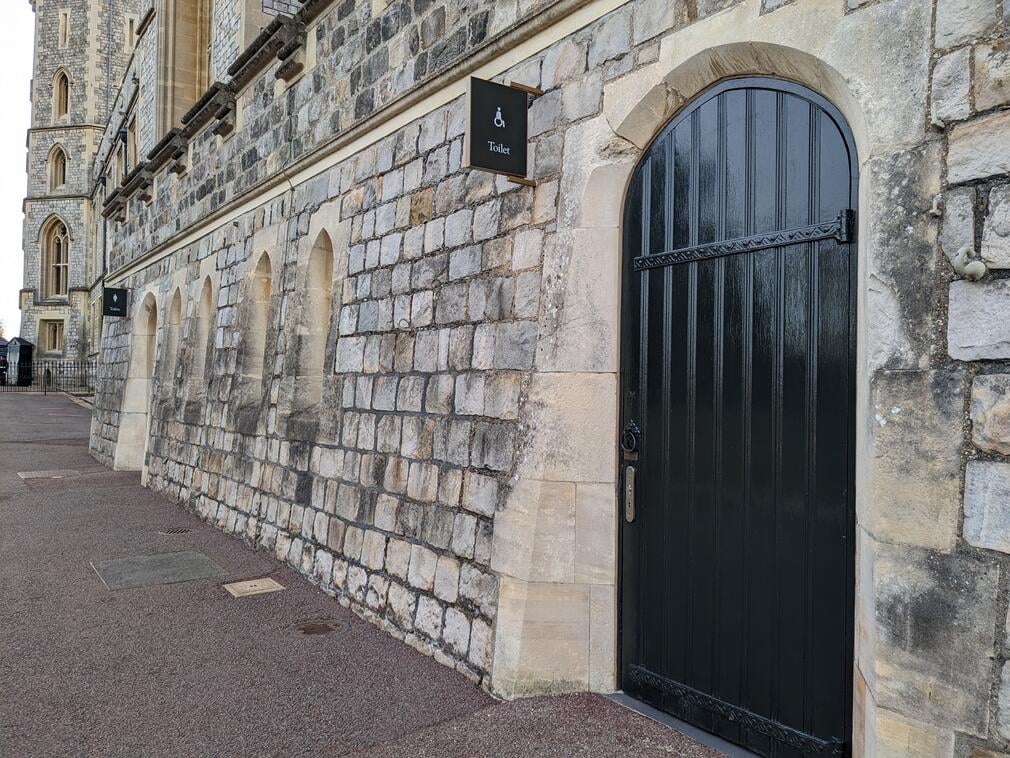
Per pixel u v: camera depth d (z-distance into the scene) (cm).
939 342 227
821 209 284
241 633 473
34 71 4062
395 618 471
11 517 831
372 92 577
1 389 3578
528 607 361
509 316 409
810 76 283
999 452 212
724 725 312
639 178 360
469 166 380
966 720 216
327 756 320
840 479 275
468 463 427
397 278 523
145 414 1279
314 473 605
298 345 670
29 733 340
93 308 3775
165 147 1082
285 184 726
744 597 306
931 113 232
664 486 341
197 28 1300
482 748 313
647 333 353
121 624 488
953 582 220
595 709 342
